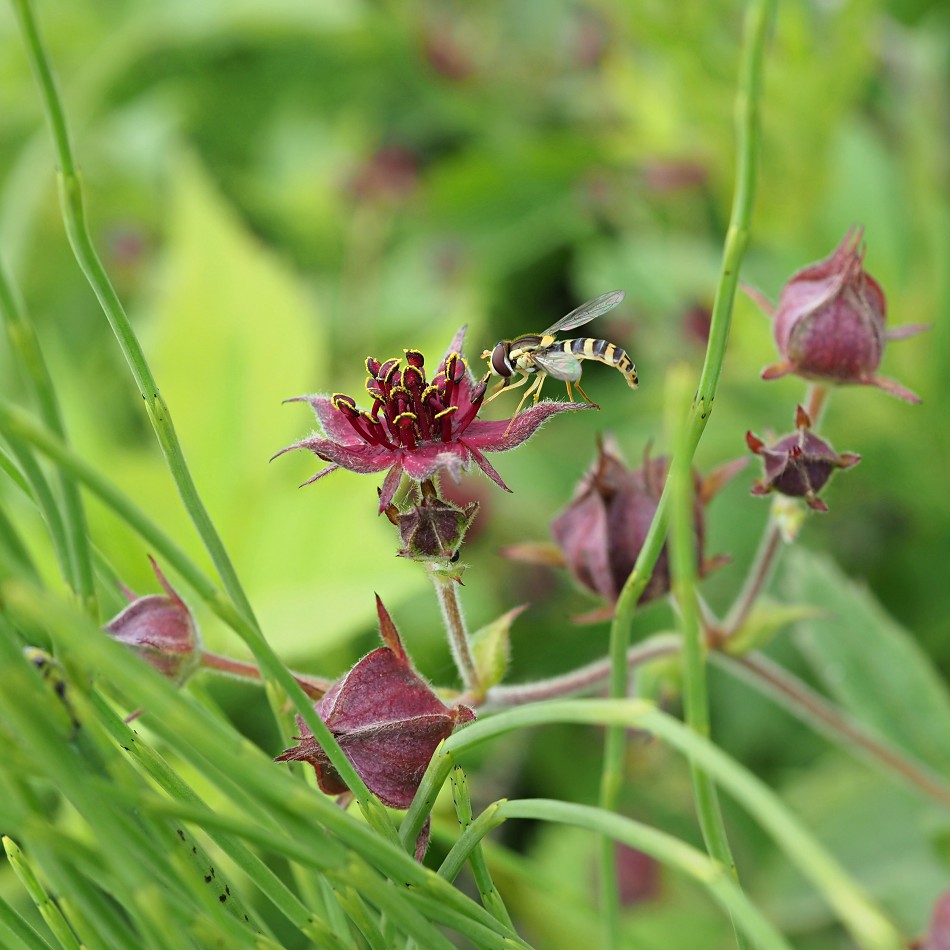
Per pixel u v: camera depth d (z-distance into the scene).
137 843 0.27
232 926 0.27
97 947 0.28
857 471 0.41
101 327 0.48
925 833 0.36
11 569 0.25
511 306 0.48
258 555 0.36
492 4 0.54
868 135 0.42
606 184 0.46
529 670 0.41
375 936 0.28
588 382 0.43
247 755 0.27
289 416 0.37
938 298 0.40
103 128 0.52
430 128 0.53
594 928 0.36
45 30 0.53
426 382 0.30
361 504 0.36
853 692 0.36
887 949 0.20
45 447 0.25
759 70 0.28
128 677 0.24
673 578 0.32
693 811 0.39
